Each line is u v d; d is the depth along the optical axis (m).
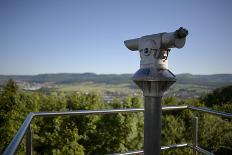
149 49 1.59
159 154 1.60
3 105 30.86
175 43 1.48
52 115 2.31
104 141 29.50
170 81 1.56
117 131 29.23
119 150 28.98
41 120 27.95
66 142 28.50
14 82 33.56
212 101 23.38
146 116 1.60
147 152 1.60
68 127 28.84
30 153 1.89
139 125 29.66
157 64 1.58
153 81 1.52
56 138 28.28
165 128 22.34
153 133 1.58
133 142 29.34
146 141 1.60
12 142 1.25
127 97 33.34
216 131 11.37
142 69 1.62
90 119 29.20
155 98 1.57
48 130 28.34
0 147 28.81
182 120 21.23
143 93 1.61
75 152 28.39
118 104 33.47
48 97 33.34
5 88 32.81
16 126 30.20
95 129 29.67
